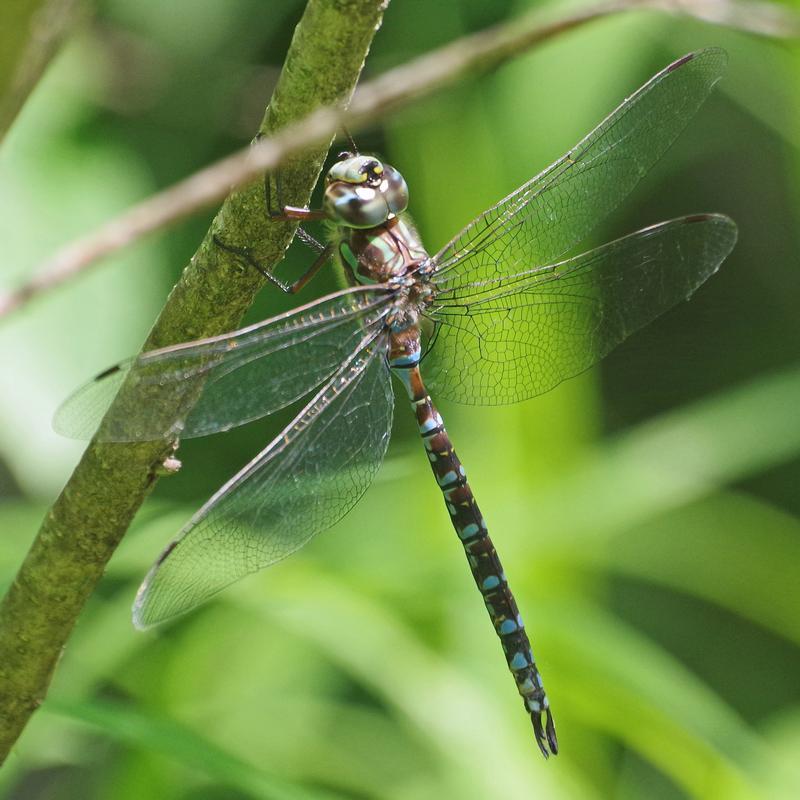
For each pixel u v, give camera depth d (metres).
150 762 1.30
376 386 1.29
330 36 1.24
